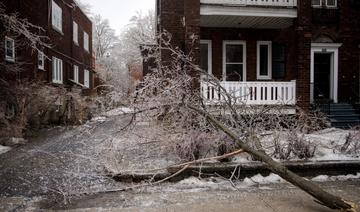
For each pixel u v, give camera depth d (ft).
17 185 21.97
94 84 107.76
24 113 42.39
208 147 25.41
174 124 24.71
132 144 25.41
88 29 99.81
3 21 41.01
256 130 25.58
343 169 25.12
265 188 22.16
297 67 42.22
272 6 42.24
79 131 45.16
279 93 41.75
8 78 44.93
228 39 49.70
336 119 46.68
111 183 22.63
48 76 61.05
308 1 42.45
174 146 25.03
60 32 68.39
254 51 50.24
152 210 17.95
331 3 52.60
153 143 25.95
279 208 18.38
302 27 42.37
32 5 53.67
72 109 57.11
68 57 74.59
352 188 22.15
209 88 35.17
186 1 40.98
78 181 22.89
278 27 49.29
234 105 26.32
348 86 52.60
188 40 40.63
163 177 23.00
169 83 25.34
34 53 54.44
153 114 24.29
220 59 49.65
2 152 32.22
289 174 19.25
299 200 19.71
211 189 21.88
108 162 25.34
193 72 36.91
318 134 37.01
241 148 21.81
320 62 53.16
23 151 32.65
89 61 101.04
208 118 23.34
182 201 19.44
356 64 52.70
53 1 64.28
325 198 18.02
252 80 50.24
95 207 18.43
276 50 50.70
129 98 24.97
